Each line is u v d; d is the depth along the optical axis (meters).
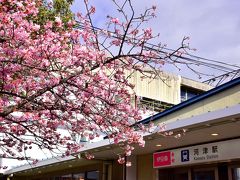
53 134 6.55
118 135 5.80
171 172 10.38
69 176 15.82
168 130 8.05
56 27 5.23
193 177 9.65
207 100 9.34
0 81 5.05
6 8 4.77
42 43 4.91
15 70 4.90
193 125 7.53
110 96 5.64
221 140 8.59
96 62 5.23
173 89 21.69
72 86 5.53
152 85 20.52
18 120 6.10
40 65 5.03
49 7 6.30
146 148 10.16
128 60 5.47
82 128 6.10
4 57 4.81
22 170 17.56
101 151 10.94
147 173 10.96
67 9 6.45
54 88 5.55
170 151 9.88
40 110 5.66
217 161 8.55
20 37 4.78
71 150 7.04
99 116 5.69
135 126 6.72
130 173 11.32
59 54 5.08
